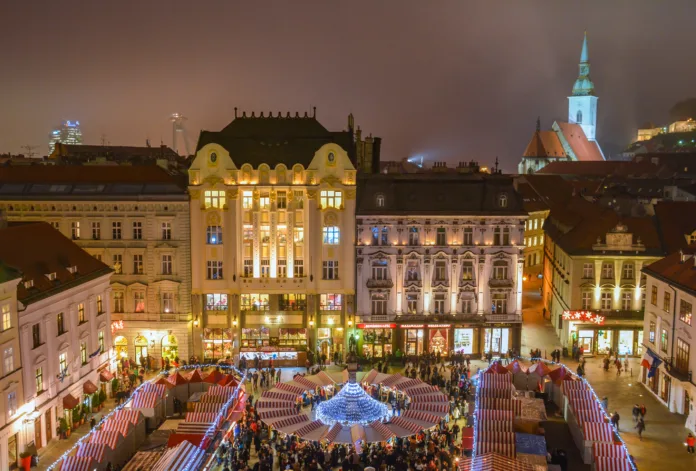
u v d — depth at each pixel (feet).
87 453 167.43
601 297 277.44
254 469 167.12
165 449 174.09
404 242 273.54
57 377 206.39
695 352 205.98
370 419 192.54
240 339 275.39
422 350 276.62
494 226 273.13
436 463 173.06
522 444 176.04
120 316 270.67
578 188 475.72
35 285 200.34
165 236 268.62
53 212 268.41
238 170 267.39
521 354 278.05
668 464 184.75
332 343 277.23
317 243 271.69
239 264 272.10
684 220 282.15
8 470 180.04
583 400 201.26
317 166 267.80
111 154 439.63
